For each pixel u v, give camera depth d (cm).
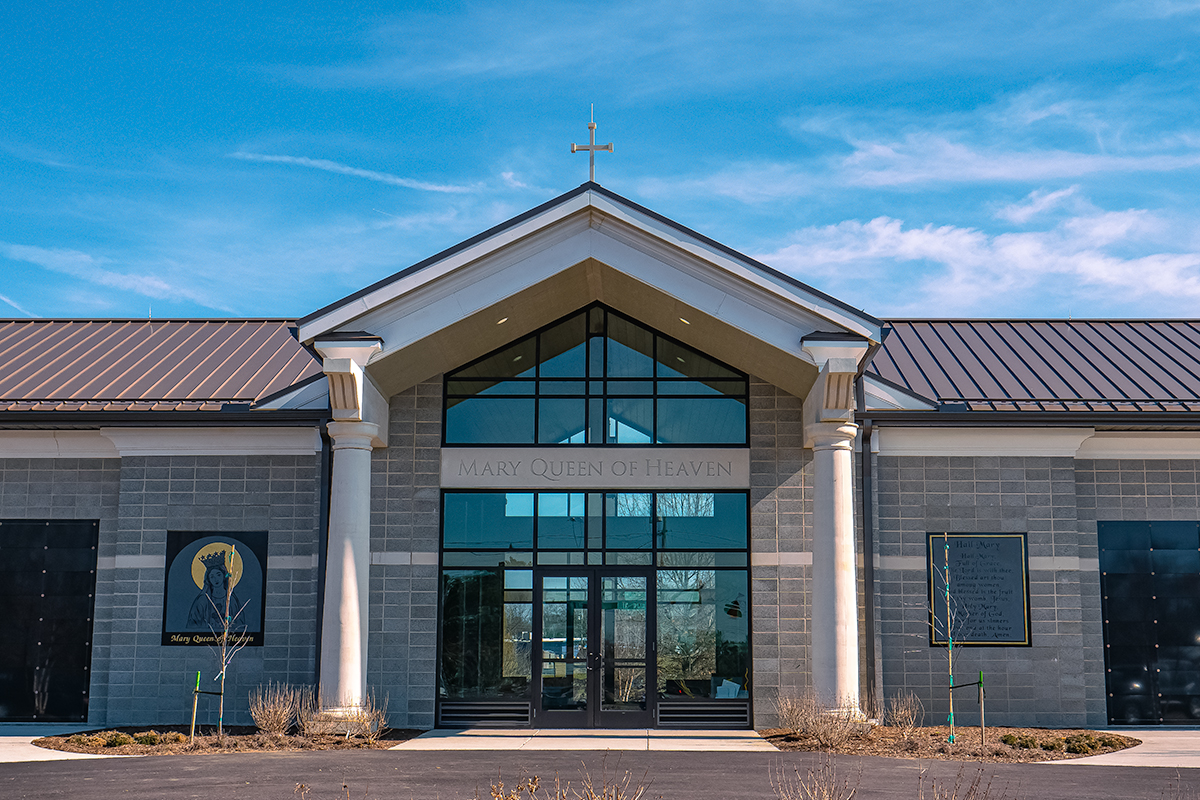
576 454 1938
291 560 1914
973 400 1947
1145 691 1919
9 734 1756
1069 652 1883
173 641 1897
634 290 1838
